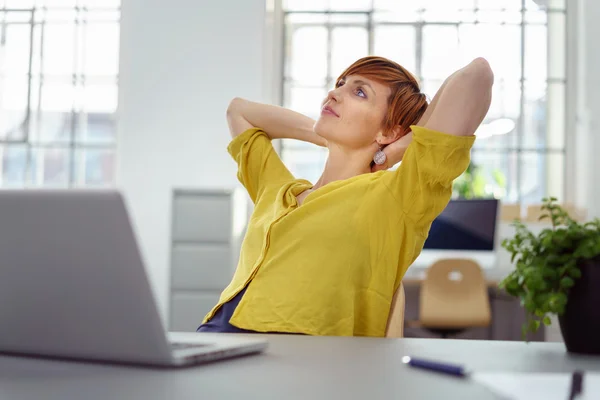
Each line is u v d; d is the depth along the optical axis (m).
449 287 4.68
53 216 0.78
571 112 6.52
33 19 7.12
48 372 0.79
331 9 6.77
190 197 5.60
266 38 6.56
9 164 7.07
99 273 0.78
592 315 0.99
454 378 0.78
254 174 2.01
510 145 6.52
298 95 6.78
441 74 6.63
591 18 6.42
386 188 1.65
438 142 1.56
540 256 1.07
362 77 1.86
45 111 7.09
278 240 1.69
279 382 0.74
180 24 6.52
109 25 7.12
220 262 5.56
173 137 6.46
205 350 0.87
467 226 5.04
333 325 1.59
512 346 1.08
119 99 6.51
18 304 0.85
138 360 0.83
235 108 2.09
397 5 6.70
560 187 6.50
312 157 6.79
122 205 0.74
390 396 0.68
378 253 1.63
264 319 1.60
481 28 6.59
